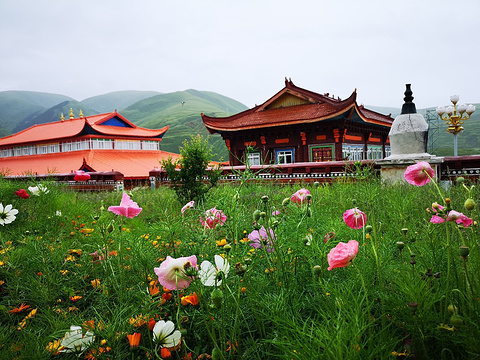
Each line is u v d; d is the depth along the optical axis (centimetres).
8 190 576
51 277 253
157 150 3556
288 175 1147
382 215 322
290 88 2342
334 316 144
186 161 867
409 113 801
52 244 316
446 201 175
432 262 204
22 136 3822
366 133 2433
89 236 366
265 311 189
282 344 139
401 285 167
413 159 765
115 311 184
